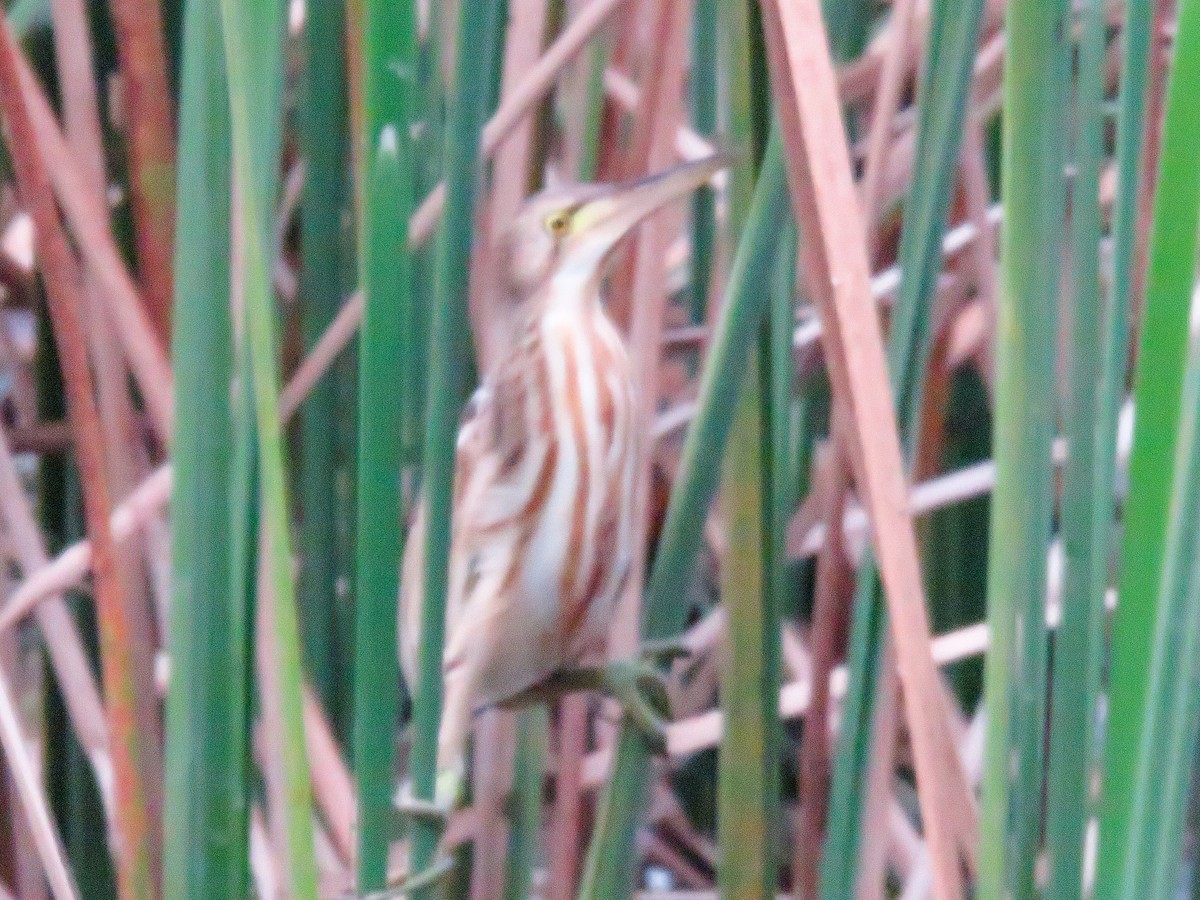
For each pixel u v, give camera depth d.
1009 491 7.13
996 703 7.14
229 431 7.17
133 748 7.21
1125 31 7.14
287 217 7.54
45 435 7.51
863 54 7.59
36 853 7.53
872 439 7.09
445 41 7.43
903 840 7.55
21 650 7.81
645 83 7.43
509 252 7.43
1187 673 7.12
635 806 7.28
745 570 7.24
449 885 7.51
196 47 7.14
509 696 7.36
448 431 7.11
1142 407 7.10
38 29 7.50
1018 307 7.12
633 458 7.38
